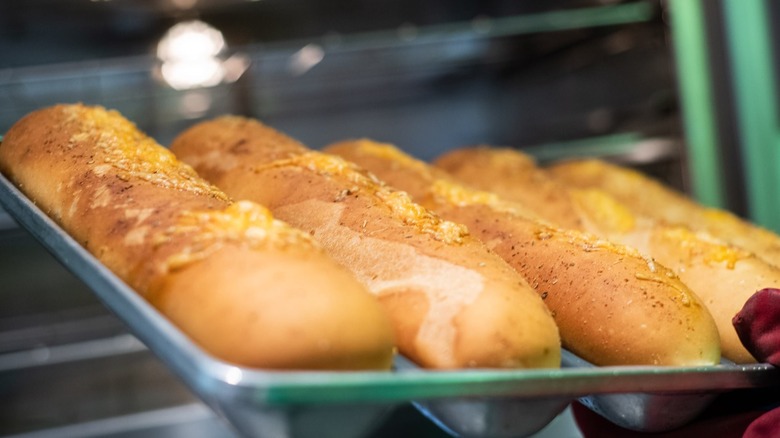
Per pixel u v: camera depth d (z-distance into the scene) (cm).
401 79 152
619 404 69
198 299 52
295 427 49
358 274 66
